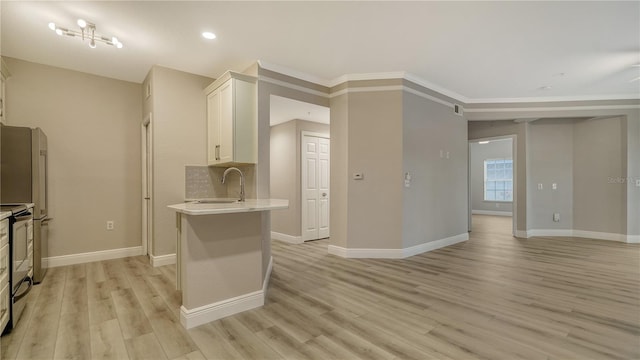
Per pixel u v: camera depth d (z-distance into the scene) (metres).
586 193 5.84
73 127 3.90
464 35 3.12
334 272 3.60
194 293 2.29
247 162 3.55
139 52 3.44
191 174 4.02
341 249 4.34
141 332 2.18
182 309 2.31
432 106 4.68
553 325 2.29
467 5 2.59
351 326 2.28
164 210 3.83
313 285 3.17
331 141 4.48
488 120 6.02
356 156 4.23
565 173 6.00
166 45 3.27
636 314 2.47
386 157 4.20
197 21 2.81
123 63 3.73
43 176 3.43
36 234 3.15
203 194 4.10
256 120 3.61
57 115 3.79
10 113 3.52
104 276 3.40
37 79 3.68
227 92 3.54
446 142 4.95
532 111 5.43
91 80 4.02
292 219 5.46
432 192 4.68
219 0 2.49
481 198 10.55
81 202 3.94
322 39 3.18
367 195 4.23
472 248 4.83
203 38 3.13
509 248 4.86
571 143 5.98
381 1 2.52
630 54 3.56
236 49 3.38
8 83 3.50
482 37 3.16
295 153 5.43
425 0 2.51
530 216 5.99
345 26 2.93
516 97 5.37
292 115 5.09
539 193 6.06
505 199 10.09
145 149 4.30
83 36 2.88
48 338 2.10
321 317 2.43
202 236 2.34
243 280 2.55
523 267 3.80
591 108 5.36
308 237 5.57
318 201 5.79
